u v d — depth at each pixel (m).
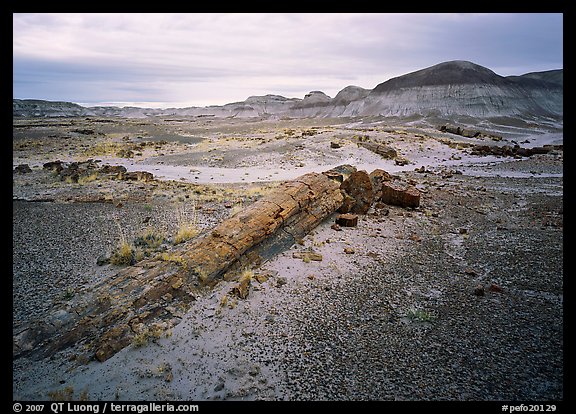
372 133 51.28
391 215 15.81
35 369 6.19
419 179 26.84
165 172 28.98
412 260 11.09
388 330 7.46
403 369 6.34
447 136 59.31
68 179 21.59
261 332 7.30
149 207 15.82
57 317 7.30
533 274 10.14
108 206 16.09
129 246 10.60
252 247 10.38
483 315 8.05
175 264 8.87
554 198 20.05
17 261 10.22
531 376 6.14
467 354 6.73
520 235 13.60
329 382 6.02
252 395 5.75
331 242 12.11
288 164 33.28
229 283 8.93
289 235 11.66
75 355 6.49
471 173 30.55
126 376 6.09
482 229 14.42
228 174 28.88
